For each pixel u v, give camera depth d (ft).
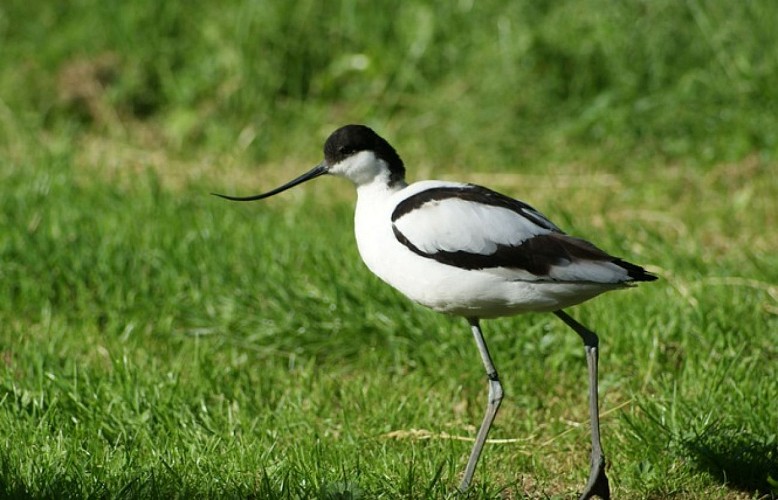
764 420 26.23
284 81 49.80
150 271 35.47
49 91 49.90
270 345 32.32
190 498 23.15
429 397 29.35
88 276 35.12
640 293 32.86
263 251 35.86
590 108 45.62
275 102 49.34
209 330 32.63
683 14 46.78
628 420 26.18
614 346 30.45
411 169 45.24
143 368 29.66
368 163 25.81
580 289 23.40
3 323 33.42
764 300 32.37
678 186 42.32
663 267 34.65
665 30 46.52
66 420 26.68
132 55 50.70
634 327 30.78
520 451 26.68
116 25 51.39
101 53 51.03
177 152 47.73
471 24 49.83
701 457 25.17
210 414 27.86
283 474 24.13
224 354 31.96
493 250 23.48
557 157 44.98
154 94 50.29
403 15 50.29
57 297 34.78
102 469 23.90
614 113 45.27
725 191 41.93
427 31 49.49
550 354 30.94
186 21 51.72
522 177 44.47
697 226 39.58
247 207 41.06
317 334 32.12
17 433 25.57
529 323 31.55
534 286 23.48
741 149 43.37
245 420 27.22
